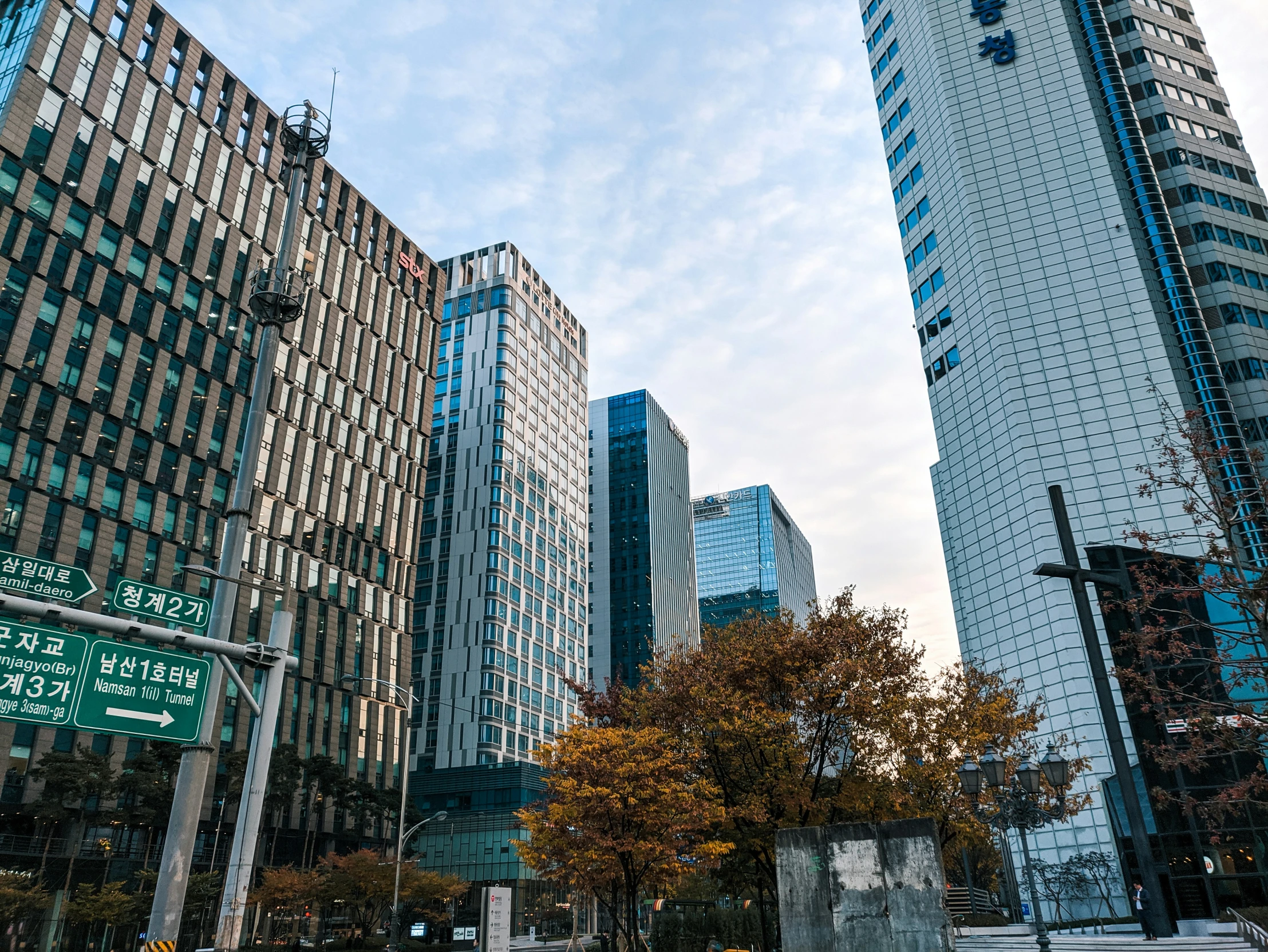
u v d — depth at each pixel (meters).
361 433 99.25
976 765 22.22
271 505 84.81
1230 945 21.86
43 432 66.50
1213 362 64.50
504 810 99.50
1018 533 63.97
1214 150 79.38
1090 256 68.88
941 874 14.39
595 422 193.25
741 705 27.97
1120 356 64.94
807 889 15.46
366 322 103.06
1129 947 22.77
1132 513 59.78
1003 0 80.94
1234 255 73.88
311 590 87.44
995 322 69.56
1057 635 58.50
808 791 27.47
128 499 71.31
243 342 85.50
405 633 99.31
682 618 184.25
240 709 74.81
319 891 57.38
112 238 74.88
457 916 79.31
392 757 92.12
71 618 16.72
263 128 93.19
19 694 15.94
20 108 69.06
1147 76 81.44
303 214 95.94
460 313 138.62
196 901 52.44
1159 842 44.62
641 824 28.45
